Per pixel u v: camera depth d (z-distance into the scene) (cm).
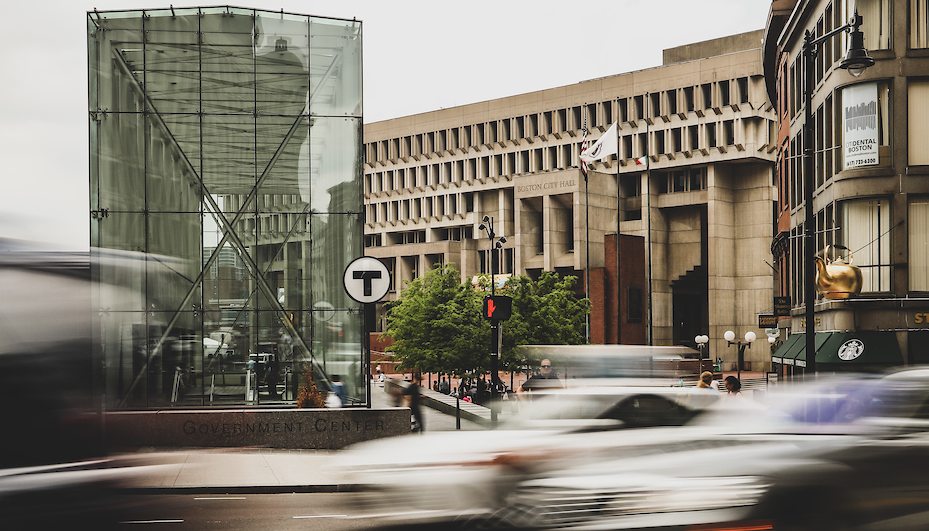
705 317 8562
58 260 419
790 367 3566
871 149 2712
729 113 7712
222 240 2166
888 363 2553
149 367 2052
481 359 3672
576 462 738
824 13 3080
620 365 1083
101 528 417
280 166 2216
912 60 2673
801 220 3569
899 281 2652
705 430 788
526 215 8256
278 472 1456
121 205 2141
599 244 7725
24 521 391
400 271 10038
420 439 822
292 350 2161
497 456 750
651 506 723
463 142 9669
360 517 799
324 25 2258
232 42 2216
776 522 742
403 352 4059
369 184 10688
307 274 2197
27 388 399
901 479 781
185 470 1413
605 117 8544
